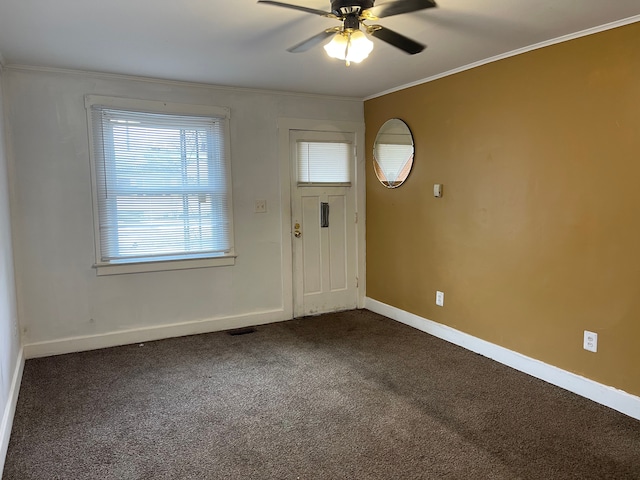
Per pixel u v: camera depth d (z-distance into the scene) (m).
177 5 2.24
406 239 4.22
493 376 3.11
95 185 3.60
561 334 2.91
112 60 3.18
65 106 3.47
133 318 3.84
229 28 2.56
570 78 2.75
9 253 3.07
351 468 2.10
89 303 3.67
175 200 3.91
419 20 2.49
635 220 2.48
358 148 4.69
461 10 2.34
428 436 2.36
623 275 2.55
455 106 3.57
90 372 3.22
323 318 4.55
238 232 4.21
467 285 3.60
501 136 3.21
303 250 4.54
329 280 4.71
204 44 2.84
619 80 2.50
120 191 3.70
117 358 3.49
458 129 3.56
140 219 3.79
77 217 3.58
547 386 2.94
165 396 2.85
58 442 2.33
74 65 3.30
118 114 3.64
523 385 2.96
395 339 3.90
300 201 4.48
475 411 2.62
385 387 2.95
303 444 2.30
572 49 2.72
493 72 3.24
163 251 3.90
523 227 3.11
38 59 3.15
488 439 2.33
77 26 2.51
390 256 4.46
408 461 2.15
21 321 3.45
